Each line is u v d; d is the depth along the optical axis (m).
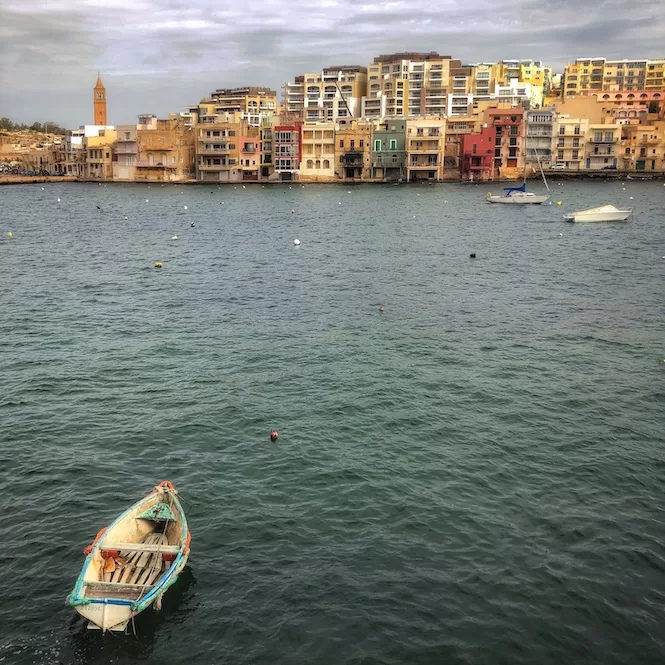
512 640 19.44
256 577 21.80
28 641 19.36
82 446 29.95
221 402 34.47
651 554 22.88
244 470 28.09
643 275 66.56
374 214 126.56
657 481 27.34
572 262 74.00
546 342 44.44
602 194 163.38
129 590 19.66
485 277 65.88
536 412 33.50
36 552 22.92
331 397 35.16
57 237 94.50
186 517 24.84
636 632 19.70
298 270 69.25
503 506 25.62
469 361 40.66
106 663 18.73
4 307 52.75
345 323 48.78
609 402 34.69
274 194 174.88
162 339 44.72
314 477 27.55
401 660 18.78
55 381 37.09
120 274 66.62
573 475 27.73
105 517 24.91
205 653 19.05
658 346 43.59
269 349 42.75
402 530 24.17
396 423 32.28
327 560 22.62
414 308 53.22
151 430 31.44
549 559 22.66
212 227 106.94
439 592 21.19
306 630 19.75
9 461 28.56
